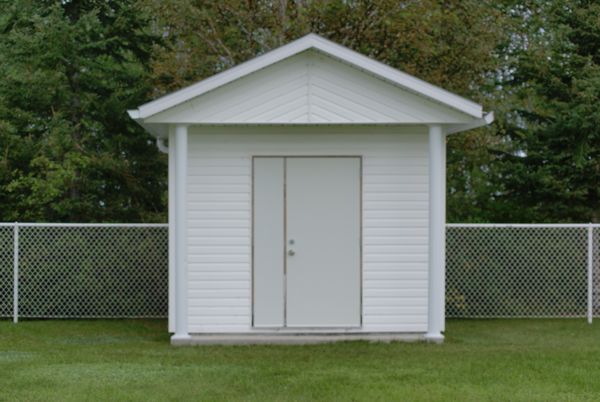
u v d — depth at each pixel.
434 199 10.56
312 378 8.30
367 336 10.91
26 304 12.77
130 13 16.83
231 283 10.91
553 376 8.41
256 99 10.42
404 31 16.56
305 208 10.93
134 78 17.73
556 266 12.98
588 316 12.62
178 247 10.56
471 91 17.70
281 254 10.92
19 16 16.44
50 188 14.90
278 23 17.80
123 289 12.99
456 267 13.08
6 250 12.73
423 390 7.76
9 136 15.75
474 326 12.31
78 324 12.48
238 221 10.92
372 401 7.34
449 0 16.81
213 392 7.69
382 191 10.94
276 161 10.93
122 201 17.83
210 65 17.89
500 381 8.18
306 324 10.89
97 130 17.84
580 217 16.67
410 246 10.92
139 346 10.54
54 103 16.86
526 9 21.98
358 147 10.93
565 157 15.88
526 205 17.09
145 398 7.46
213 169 10.92
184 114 10.38
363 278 10.92
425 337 10.77
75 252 12.89
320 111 10.43
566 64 15.91
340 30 17.20
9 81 16.50
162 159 18.08
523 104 20.53
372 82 10.44
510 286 13.04
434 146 10.54
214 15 17.69
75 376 8.41
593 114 14.47
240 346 10.48
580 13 15.20
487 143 18.05
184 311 10.62
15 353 9.92
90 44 16.31
